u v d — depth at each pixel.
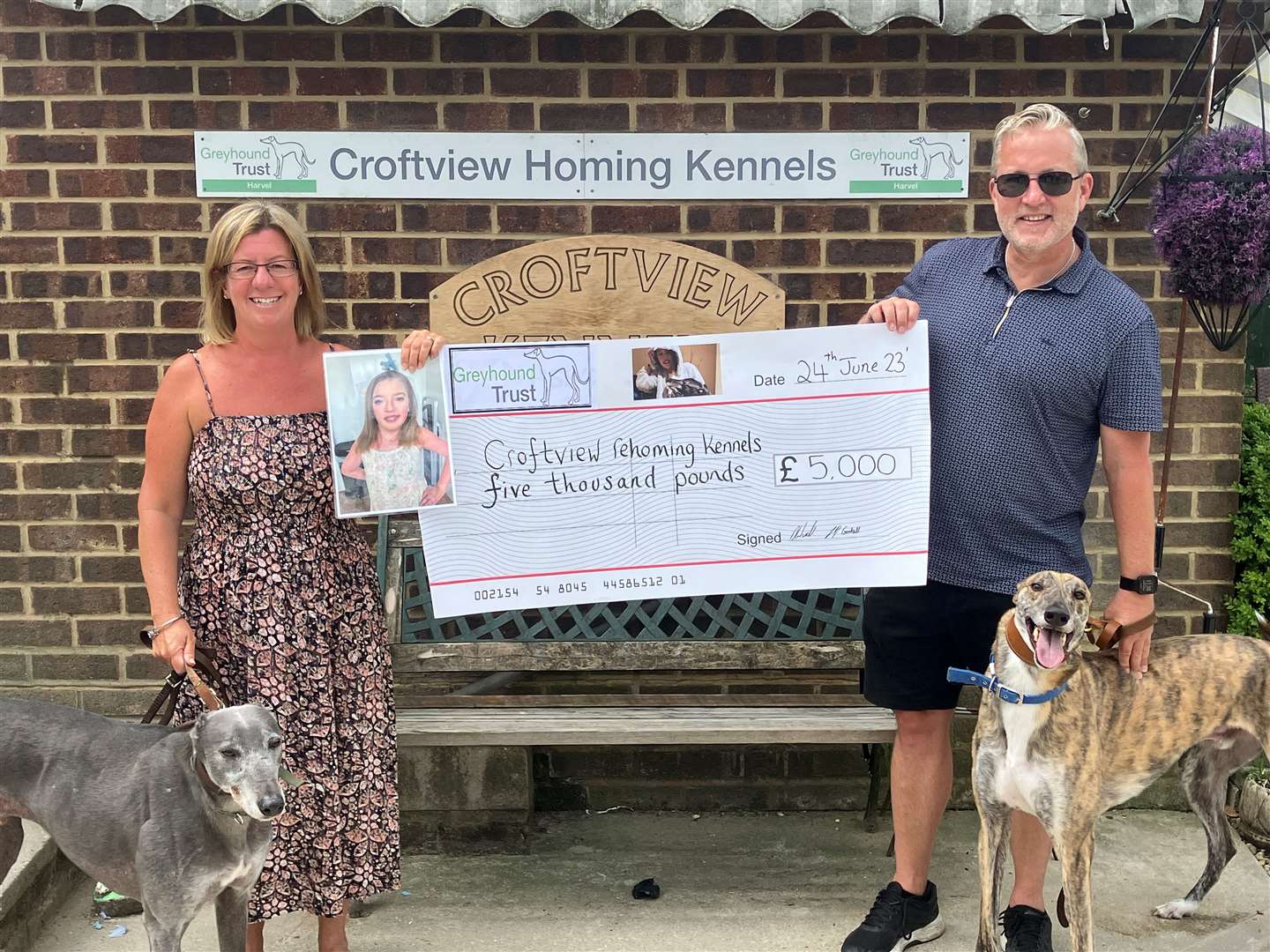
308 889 3.04
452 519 3.35
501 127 4.09
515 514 3.38
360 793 3.06
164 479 3.03
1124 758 3.11
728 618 4.28
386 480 3.18
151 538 2.99
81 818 2.68
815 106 4.11
